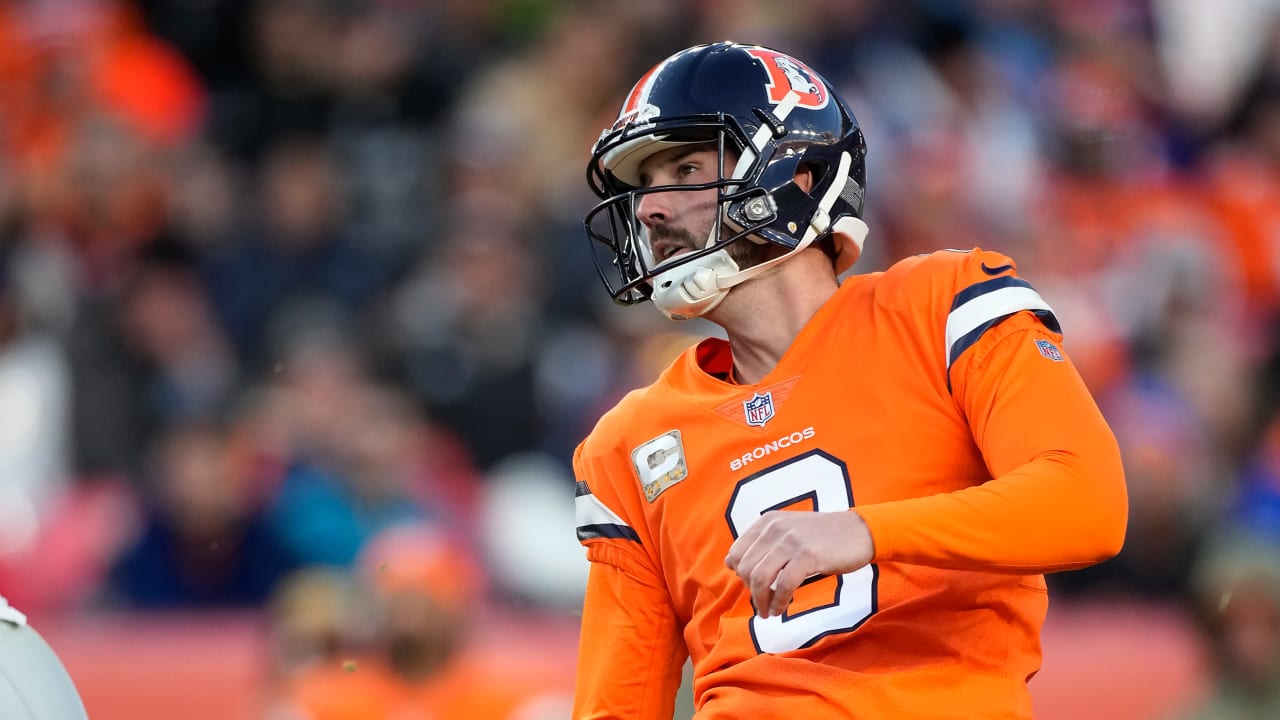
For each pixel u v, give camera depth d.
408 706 18.16
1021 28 33.84
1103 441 8.46
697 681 9.36
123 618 21.92
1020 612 9.00
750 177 9.31
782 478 9.06
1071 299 27.64
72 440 24.23
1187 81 38.03
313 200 27.45
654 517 9.55
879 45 31.50
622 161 9.72
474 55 31.16
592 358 25.59
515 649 20.22
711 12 32.16
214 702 19.73
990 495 8.13
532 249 26.70
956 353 8.83
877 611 8.80
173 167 28.20
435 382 25.19
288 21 29.61
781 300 9.53
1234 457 26.84
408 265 26.72
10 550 23.05
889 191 28.61
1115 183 32.09
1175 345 28.27
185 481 22.58
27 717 8.11
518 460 24.98
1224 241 31.98
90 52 30.38
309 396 23.97
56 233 26.81
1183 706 18.16
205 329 26.36
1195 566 23.36
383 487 23.20
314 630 18.17
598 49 30.47
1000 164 30.70
